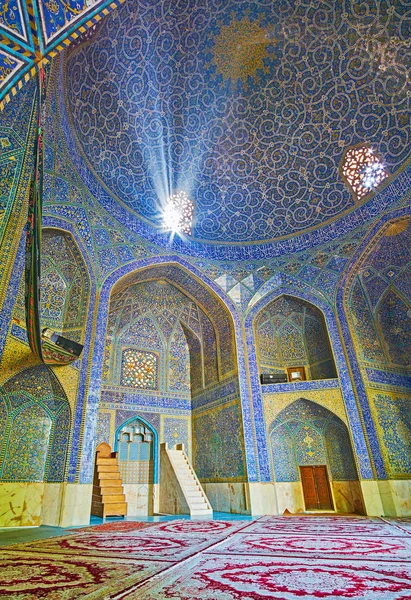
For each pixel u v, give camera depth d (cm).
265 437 827
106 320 780
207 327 1046
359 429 781
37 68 356
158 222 945
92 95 775
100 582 206
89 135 803
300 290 940
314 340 959
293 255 979
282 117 897
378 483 731
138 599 172
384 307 921
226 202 985
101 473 848
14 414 665
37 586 199
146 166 905
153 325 1084
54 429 684
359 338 866
